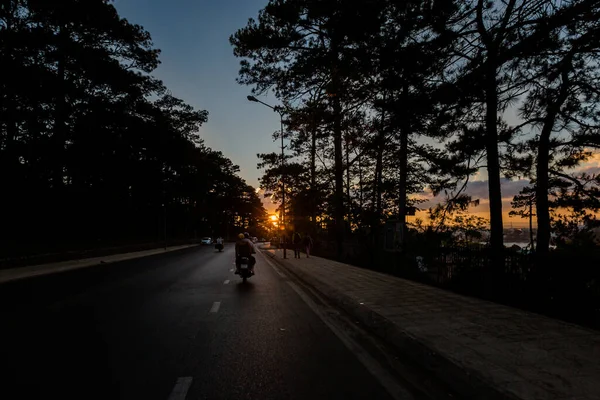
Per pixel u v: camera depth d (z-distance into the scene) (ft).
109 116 130.31
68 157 122.52
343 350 19.63
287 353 19.07
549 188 51.52
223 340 21.43
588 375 14.26
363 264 66.95
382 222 67.26
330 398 13.82
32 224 128.36
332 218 93.81
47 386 14.89
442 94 33.14
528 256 27.43
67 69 112.88
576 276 23.56
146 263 84.48
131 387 14.80
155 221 263.08
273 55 74.43
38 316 27.91
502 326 21.61
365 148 42.11
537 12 29.35
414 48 33.45
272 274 59.52
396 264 53.47
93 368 16.89
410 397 13.94
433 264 41.88
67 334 22.72
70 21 109.29
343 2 36.29
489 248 32.53
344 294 34.19
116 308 31.01
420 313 25.36
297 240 95.76
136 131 148.56
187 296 37.24
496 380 13.80
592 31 29.73
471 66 33.30
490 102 34.32
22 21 102.22
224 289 42.27
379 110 35.63
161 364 17.40
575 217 52.49
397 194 80.74
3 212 120.67
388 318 23.93
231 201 366.02
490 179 37.17
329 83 46.52
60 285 46.57
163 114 172.55
